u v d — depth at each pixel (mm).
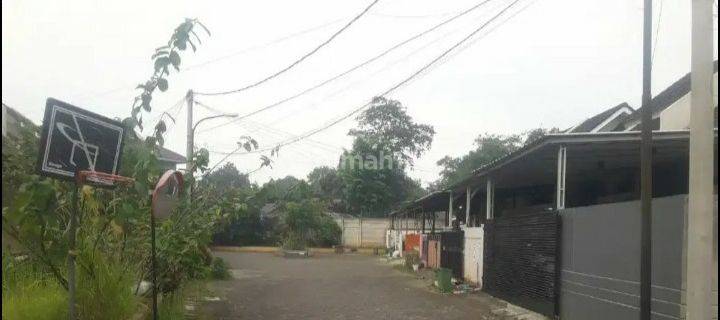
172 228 8234
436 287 15375
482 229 15148
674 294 6980
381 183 39688
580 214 9531
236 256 31500
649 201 6387
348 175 39781
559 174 10531
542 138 10344
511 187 20438
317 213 34219
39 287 6465
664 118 15242
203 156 9414
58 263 6348
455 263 17703
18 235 6000
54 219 5465
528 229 11641
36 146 6891
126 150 6680
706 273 5305
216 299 12758
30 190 5273
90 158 4945
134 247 7656
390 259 28250
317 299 13164
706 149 5367
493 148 40875
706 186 5340
